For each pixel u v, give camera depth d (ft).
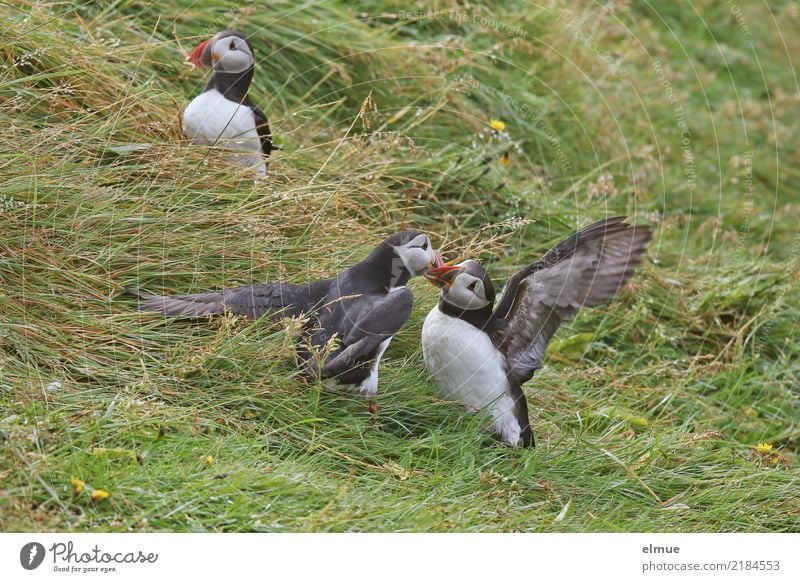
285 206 31.48
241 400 26.27
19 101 31.68
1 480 22.11
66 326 26.78
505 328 27.71
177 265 29.25
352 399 27.20
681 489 29.25
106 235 29.19
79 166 30.37
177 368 26.48
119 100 33.06
